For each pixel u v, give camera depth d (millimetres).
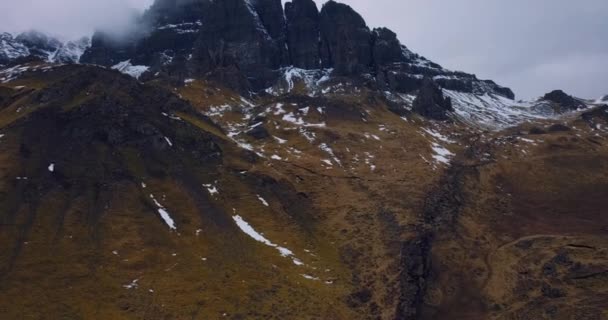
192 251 144250
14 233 133875
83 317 115250
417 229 162125
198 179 174375
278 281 138250
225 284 134000
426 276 148750
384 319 130875
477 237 172500
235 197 171500
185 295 127812
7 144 160250
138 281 129750
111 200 154000
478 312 141000
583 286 144250
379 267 148375
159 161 174875
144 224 149125
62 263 129250
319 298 134625
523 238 172125
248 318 124062
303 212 173500
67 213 145250
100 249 136875
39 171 154750
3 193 142875
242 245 150375
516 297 145000
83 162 163250
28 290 119125
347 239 161750
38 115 172000
